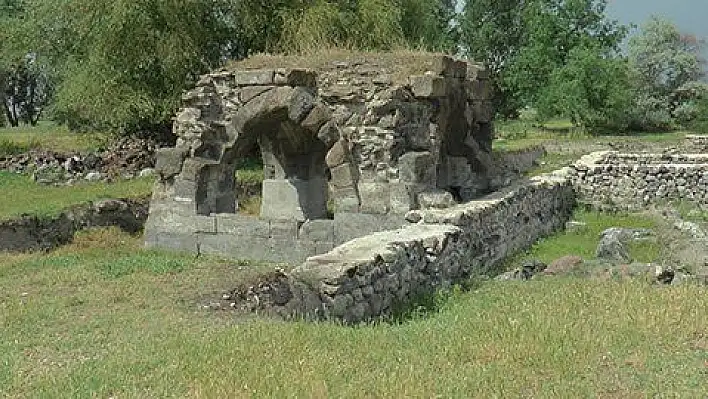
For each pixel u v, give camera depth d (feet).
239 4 78.79
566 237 50.19
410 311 27.20
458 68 44.34
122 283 33.09
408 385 17.40
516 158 88.07
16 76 143.74
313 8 77.25
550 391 17.13
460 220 35.06
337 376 18.15
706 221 55.26
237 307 28.63
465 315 25.23
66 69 82.48
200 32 76.43
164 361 20.02
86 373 19.17
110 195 58.34
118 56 73.41
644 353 19.81
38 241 47.57
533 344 20.59
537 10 169.07
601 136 139.44
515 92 174.29
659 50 191.21
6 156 74.59
